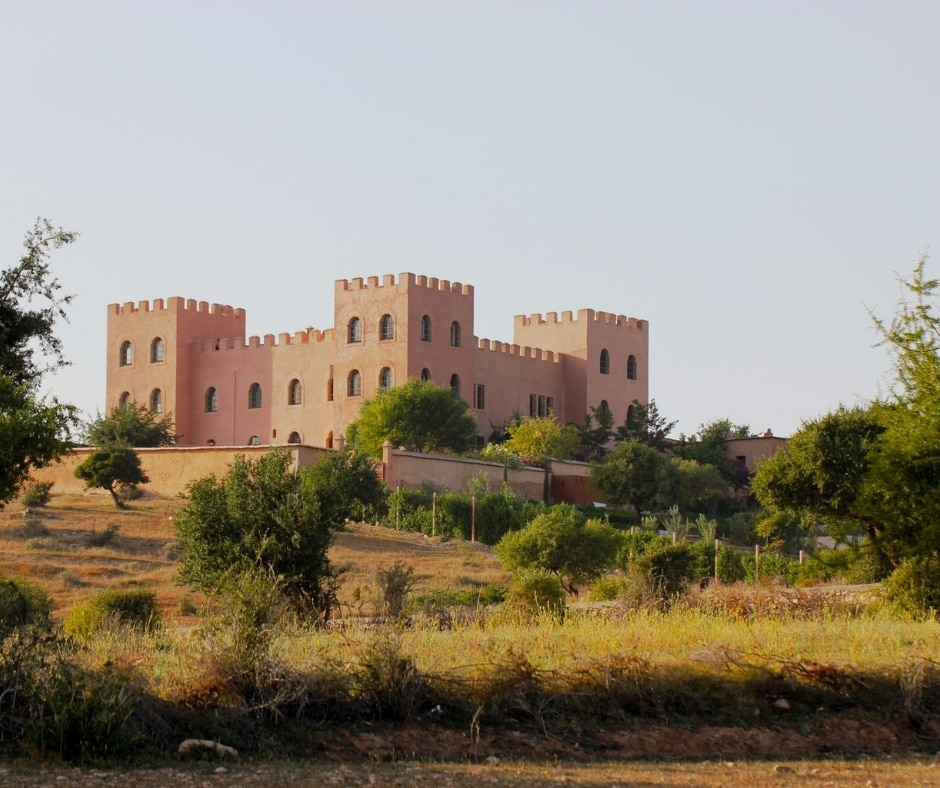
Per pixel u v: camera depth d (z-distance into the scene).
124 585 53.81
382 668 21.25
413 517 79.75
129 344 132.25
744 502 118.50
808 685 23.16
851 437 48.59
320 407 120.31
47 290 40.44
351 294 118.06
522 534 56.28
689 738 21.39
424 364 115.81
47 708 18.84
